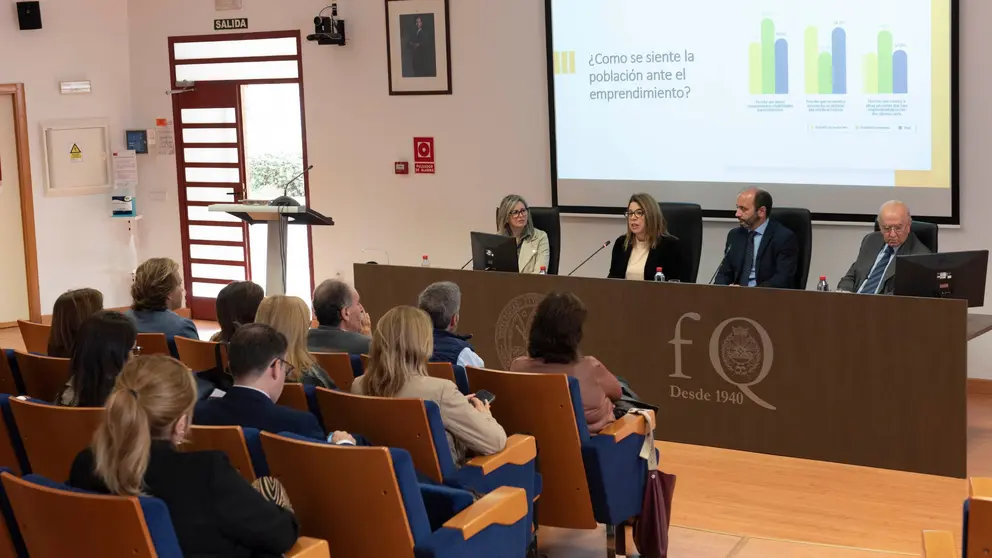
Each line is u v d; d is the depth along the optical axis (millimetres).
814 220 7109
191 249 9984
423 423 3162
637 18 7520
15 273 9766
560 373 3873
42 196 9734
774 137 7172
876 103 6797
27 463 3486
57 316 4230
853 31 6801
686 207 6629
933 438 4855
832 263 7121
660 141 7578
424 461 3217
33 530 2424
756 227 6422
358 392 3602
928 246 5789
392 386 3439
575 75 7812
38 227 9750
